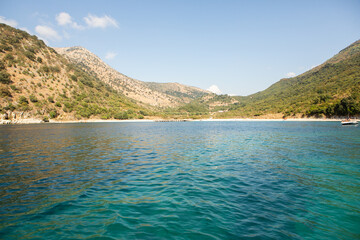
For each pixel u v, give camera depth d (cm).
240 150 2669
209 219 867
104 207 991
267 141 3569
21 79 14288
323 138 3856
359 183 1328
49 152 2528
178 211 944
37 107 13150
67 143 3388
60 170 1678
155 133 5509
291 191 1192
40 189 1234
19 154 2388
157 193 1172
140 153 2477
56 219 874
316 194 1145
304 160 2031
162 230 781
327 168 1719
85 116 15262
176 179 1438
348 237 738
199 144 3284
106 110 17338
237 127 8169
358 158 2102
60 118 13975
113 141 3688
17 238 732
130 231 776
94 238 732
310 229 788
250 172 1612
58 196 1127
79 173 1588
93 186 1291
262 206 994
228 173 1588
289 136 4341
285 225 816
